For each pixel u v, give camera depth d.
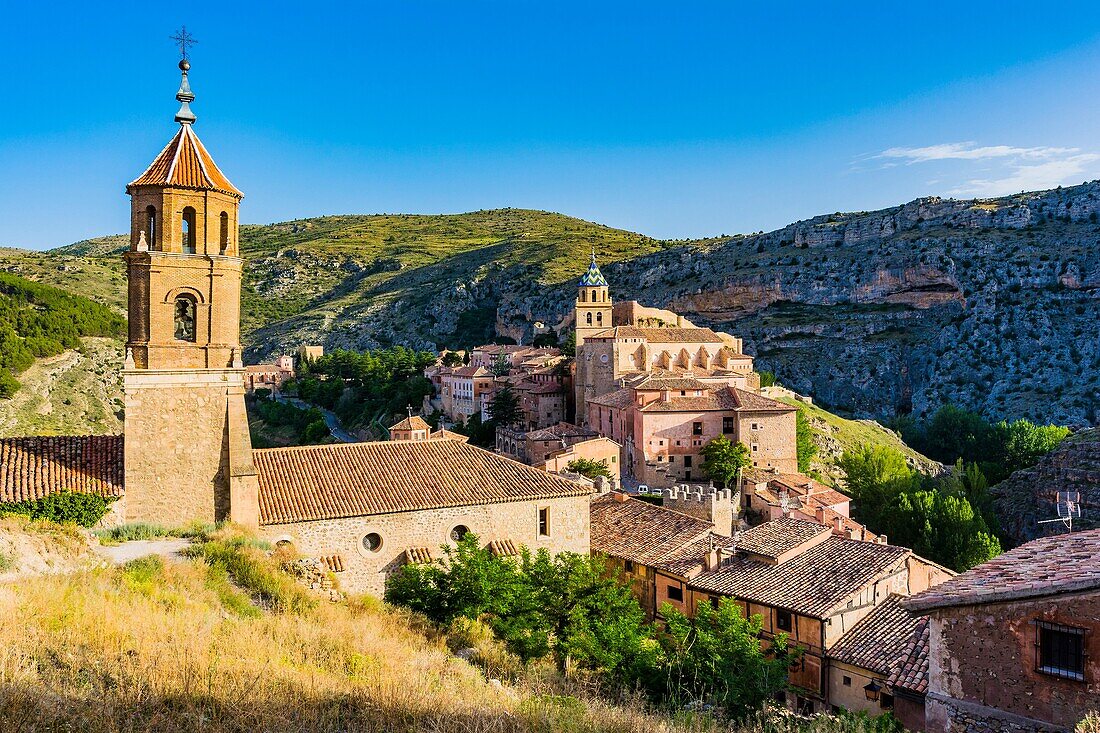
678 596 45.69
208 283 36.12
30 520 27.97
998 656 17.55
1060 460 100.12
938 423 155.62
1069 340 195.38
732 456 93.06
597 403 116.44
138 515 34.66
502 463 44.19
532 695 21.39
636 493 90.19
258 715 14.83
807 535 48.59
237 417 36.25
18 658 15.09
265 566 29.17
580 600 33.09
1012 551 21.72
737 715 26.16
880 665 35.41
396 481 40.03
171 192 35.41
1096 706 16.00
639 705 23.17
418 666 22.31
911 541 77.88
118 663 16.31
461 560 33.22
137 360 35.19
